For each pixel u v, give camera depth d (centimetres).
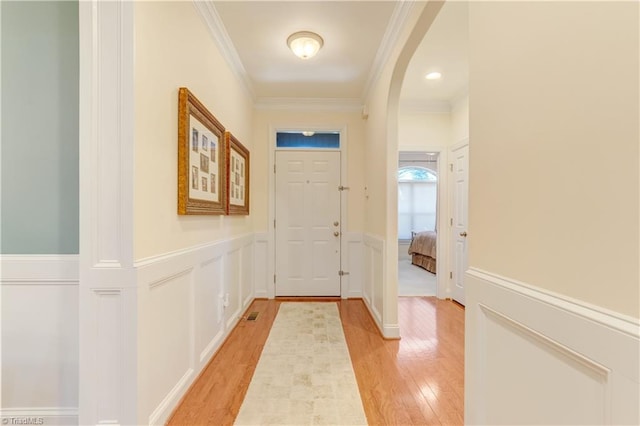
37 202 149
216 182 232
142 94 139
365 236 369
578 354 71
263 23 232
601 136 67
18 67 148
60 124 148
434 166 822
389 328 265
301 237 402
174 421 159
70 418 150
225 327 262
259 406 171
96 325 132
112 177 132
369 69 308
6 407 150
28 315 150
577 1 72
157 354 150
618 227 63
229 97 276
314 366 216
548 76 81
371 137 340
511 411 96
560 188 77
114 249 132
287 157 401
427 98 375
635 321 60
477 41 116
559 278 78
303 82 340
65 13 149
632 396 60
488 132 109
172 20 168
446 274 394
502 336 101
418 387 190
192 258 191
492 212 107
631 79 61
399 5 210
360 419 160
